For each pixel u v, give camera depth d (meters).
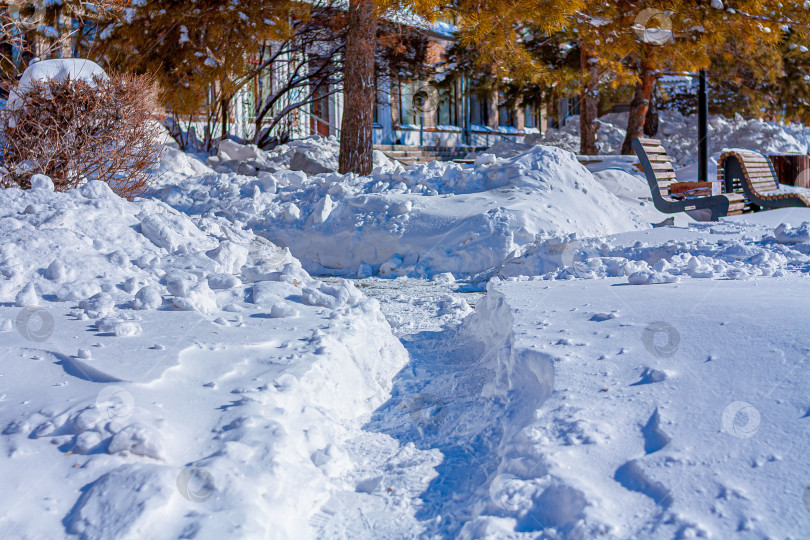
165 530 1.85
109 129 7.82
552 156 9.48
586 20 14.30
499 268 7.15
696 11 13.67
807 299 3.28
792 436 2.02
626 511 1.83
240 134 18.28
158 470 2.02
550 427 2.29
